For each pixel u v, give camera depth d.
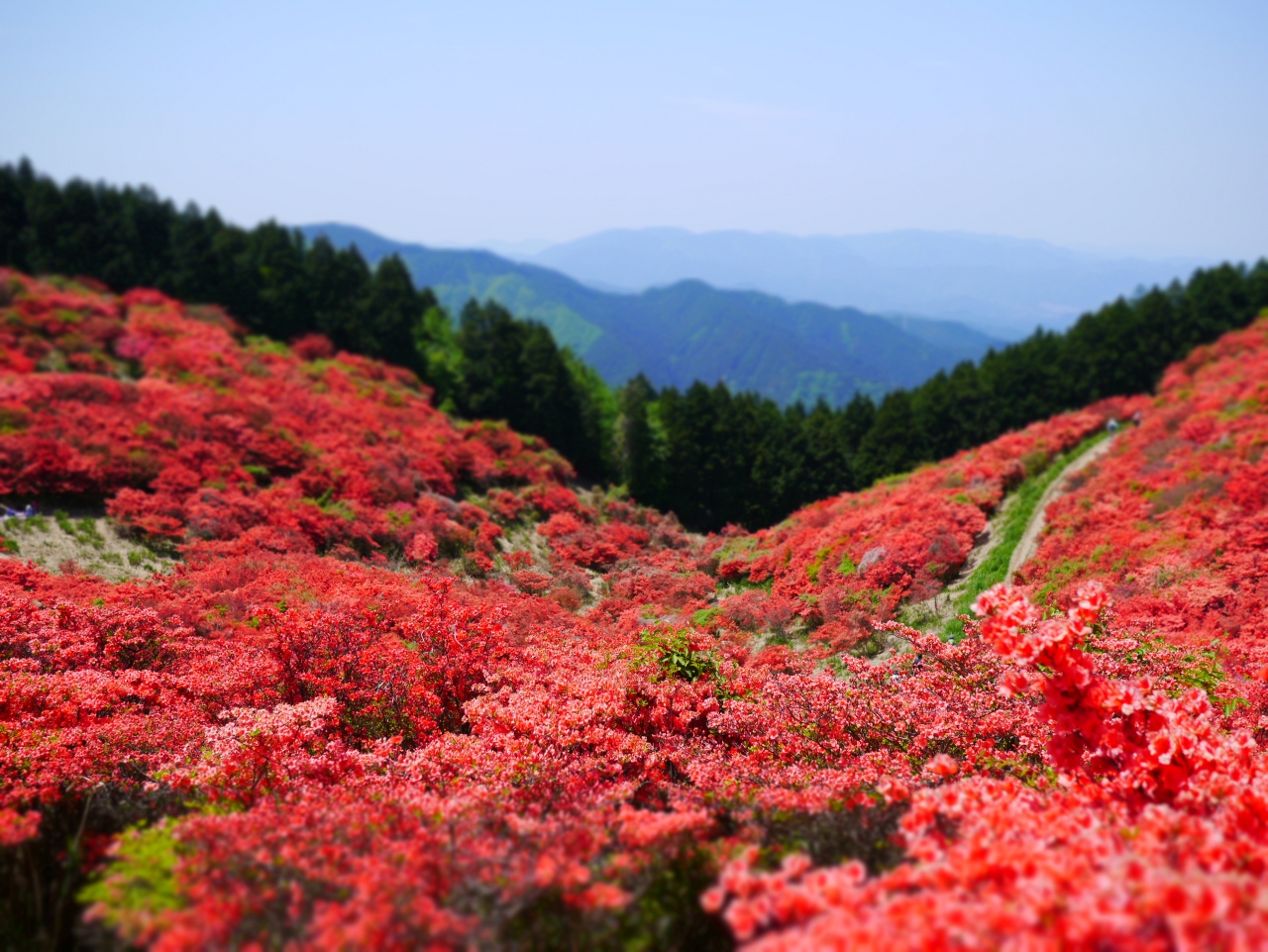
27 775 5.60
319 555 24.56
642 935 2.97
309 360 45.84
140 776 6.16
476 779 5.94
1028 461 29.64
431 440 36.41
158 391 30.70
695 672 9.24
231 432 29.20
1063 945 2.11
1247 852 2.77
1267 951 1.96
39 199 45.94
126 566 20.92
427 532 27.47
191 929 2.75
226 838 3.72
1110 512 19.94
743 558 28.92
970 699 7.36
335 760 6.38
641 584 27.23
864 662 8.90
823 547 25.09
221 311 46.41
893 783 4.07
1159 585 15.70
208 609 16.78
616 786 5.74
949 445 51.16
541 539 32.84
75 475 22.86
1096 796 3.97
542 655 11.02
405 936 2.63
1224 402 27.72
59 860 3.85
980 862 2.76
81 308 38.59
